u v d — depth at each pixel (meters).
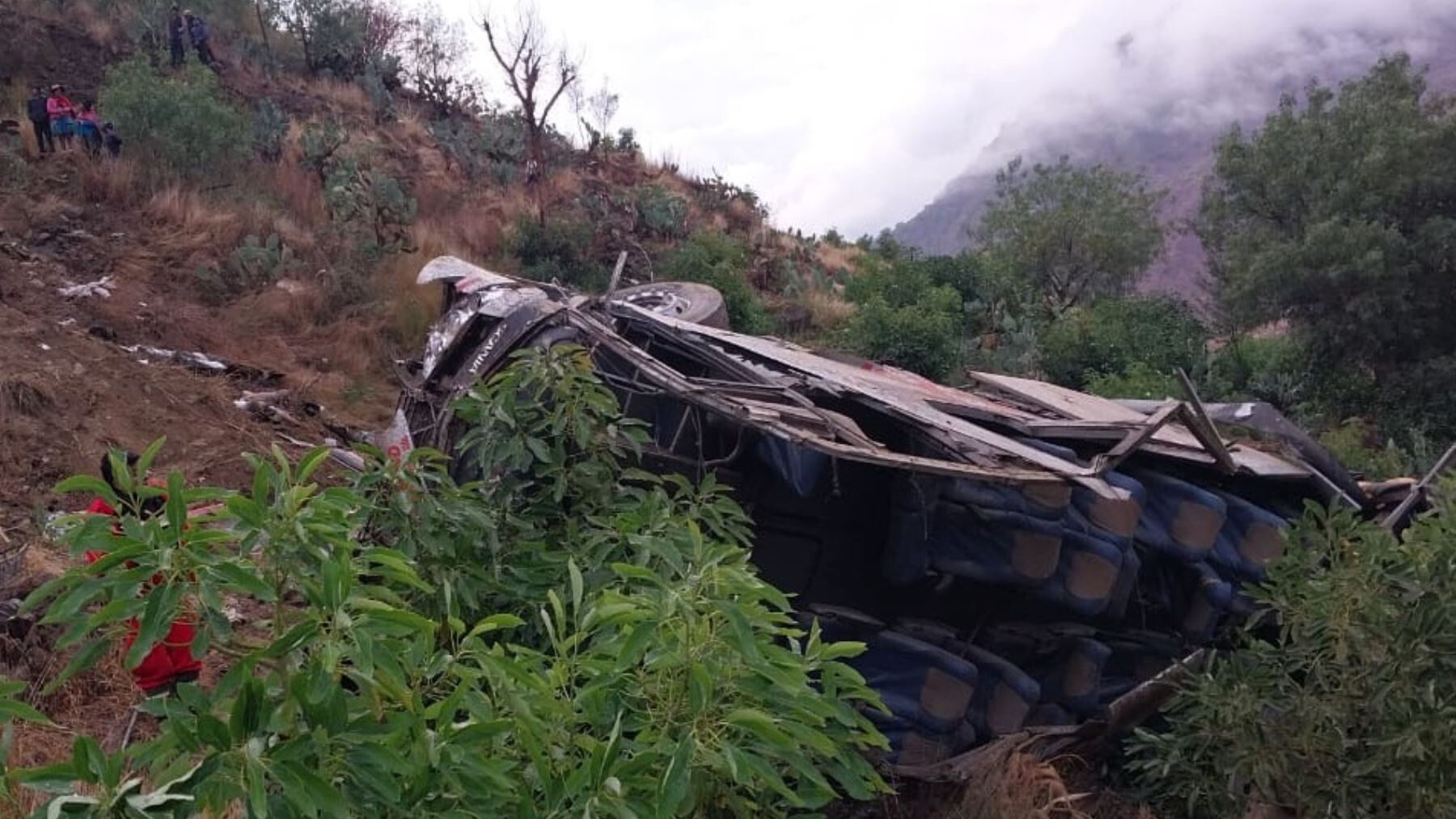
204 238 14.91
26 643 5.54
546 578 4.44
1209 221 24.27
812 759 3.41
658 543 3.45
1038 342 17.83
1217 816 5.45
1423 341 19.84
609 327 6.67
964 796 5.25
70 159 15.92
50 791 2.38
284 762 2.34
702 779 3.04
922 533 5.53
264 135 18.56
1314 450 7.95
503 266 17.98
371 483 4.23
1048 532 5.50
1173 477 6.89
